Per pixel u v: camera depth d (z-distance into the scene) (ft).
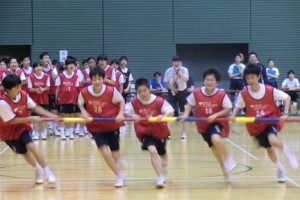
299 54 67.51
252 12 67.31
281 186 22.15
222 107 22.45
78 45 66.64
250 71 21.77
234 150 33.81
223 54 69.15
